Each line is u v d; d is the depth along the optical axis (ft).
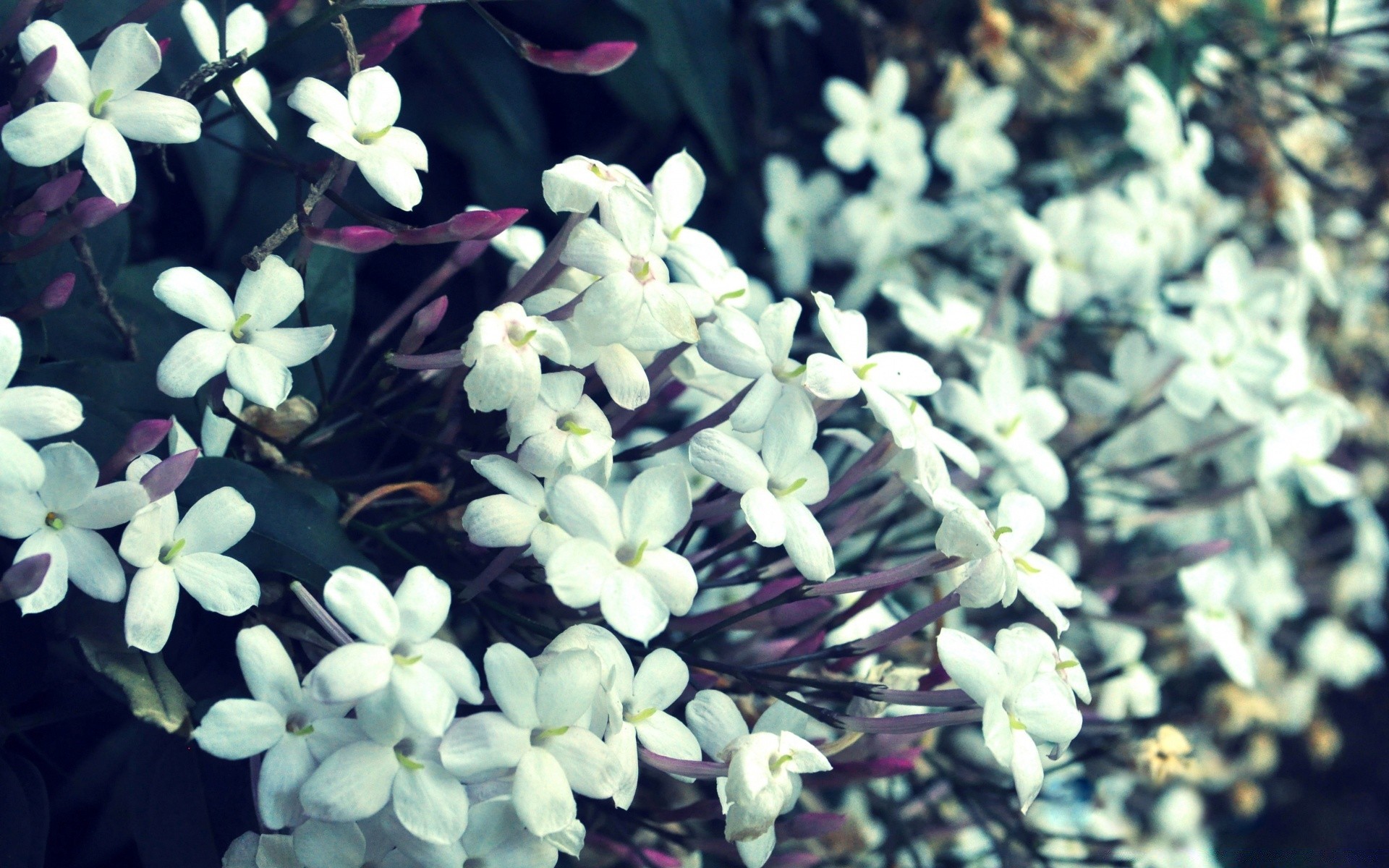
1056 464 1.25
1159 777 1.28
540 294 1.01
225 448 1.01
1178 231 1.56
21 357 0.96
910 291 1.32
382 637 0.92
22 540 0.95
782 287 1.53
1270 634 2.14
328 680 0.90
